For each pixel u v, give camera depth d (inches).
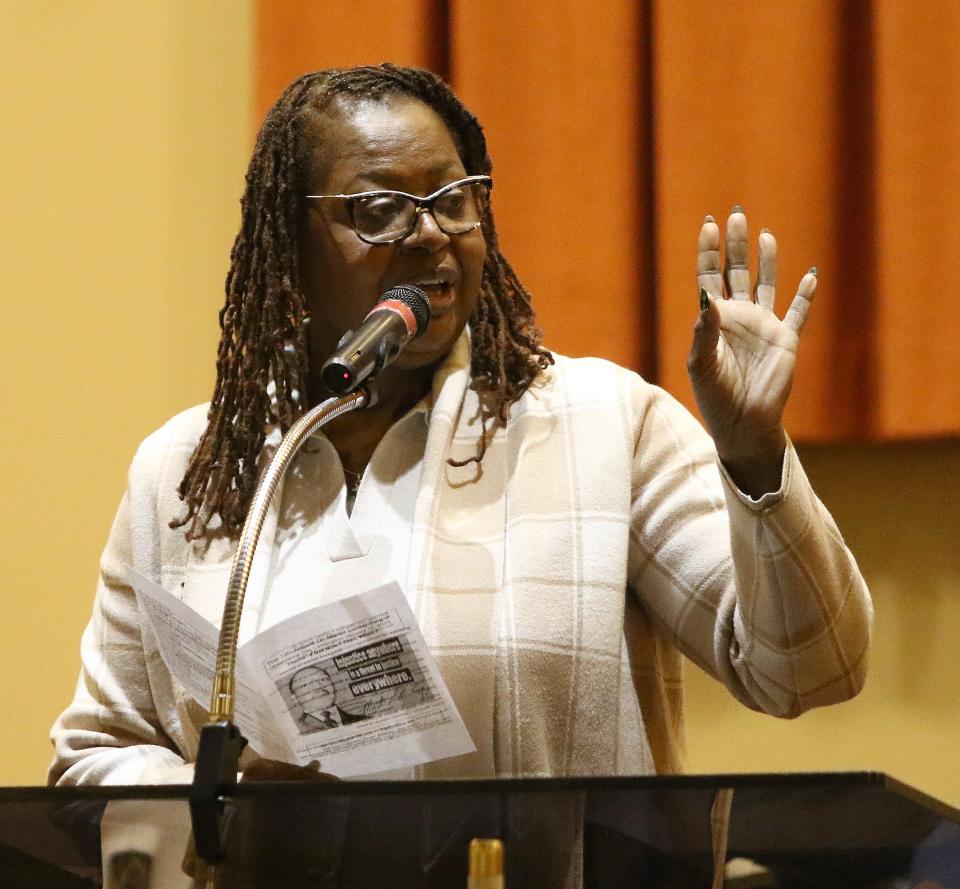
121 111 398.6
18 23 403.9
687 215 339.0
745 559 189.0
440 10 367.2
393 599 171.2
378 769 183.2
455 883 141.3
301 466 233.8
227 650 162.1
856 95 343.9
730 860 140.9
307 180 230.4
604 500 219.0
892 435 327.3
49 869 154.3
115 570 245.1
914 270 328.2
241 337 241.0
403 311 198.4
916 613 340.2
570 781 131.3
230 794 137.8
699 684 347.3
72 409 389.7
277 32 365.7
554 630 211.0
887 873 142.1
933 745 335.3
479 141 243.0
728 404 184.7
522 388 235.5
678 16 345.4
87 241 395.5
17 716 380.2
